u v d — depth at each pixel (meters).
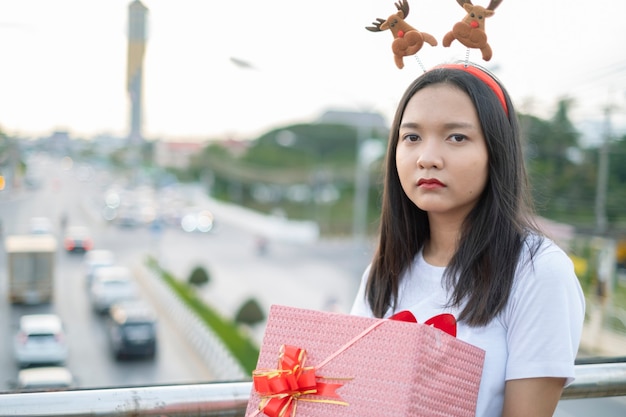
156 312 21.48
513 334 1.09
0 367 13.98
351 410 0.98
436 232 1.25
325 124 61.72
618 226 10.82
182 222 41.69
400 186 1.30
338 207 54.31
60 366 14.71
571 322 1.08
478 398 1.09
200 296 24.75
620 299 9.52
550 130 11.41
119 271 23.77
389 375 0.97
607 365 1.47
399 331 0.98
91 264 25.25
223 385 1.37
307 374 1.02
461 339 1.13
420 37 1.24
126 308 17.58
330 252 37.56
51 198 38.00
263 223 47.50
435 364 0.98
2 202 21.31
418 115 1.17
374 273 1.33
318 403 1.01
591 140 11.52
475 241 1.16
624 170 11.30
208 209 52.62
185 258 32.47
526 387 1.07
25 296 19.27
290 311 1.09
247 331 19.94
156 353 16.78
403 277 1.29
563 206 11.51
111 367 15.44
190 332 18.42
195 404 1.34
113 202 41.84
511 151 1.17
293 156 60.88
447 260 1.24
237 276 29.14
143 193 49.09
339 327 1.04
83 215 36.66
